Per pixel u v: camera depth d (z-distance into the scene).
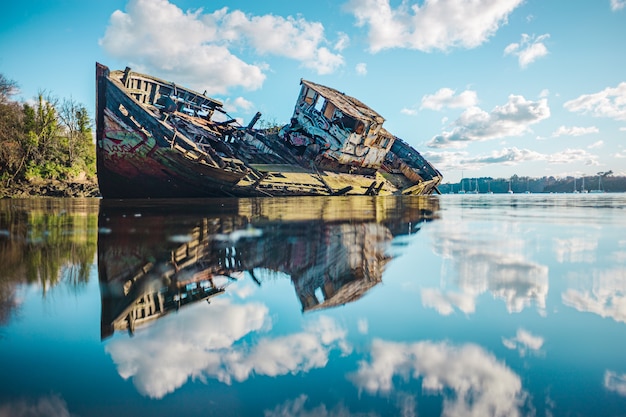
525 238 4.27
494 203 15.09
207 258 3.02
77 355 1.28
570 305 1.82
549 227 5.48
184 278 2.37
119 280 2.29
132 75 20.67
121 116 15.81
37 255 3.03
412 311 1.76
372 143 30.81
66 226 5.34
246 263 2.87
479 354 1.30
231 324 1.60
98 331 1.49
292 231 4.87
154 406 1.00
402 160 42.28
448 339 1.43
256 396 1.05
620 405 0.99
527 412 0.97
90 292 2.02
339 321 1.64
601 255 3.15
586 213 8.64
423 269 2.66
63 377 1.12
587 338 1.42
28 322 1.57
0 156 31.06
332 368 1.21
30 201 17.11
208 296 2.00
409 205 12.95
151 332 1.50
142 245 3.60
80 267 2.61
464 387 1.09
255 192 18.45
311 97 28.91
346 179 28.11
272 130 32.88
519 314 1.69
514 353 1.30
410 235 4.60
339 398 1.03
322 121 27.69
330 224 5.86
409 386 1.10
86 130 42.41
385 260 3.01
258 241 3.95
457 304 1.86
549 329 1.51
